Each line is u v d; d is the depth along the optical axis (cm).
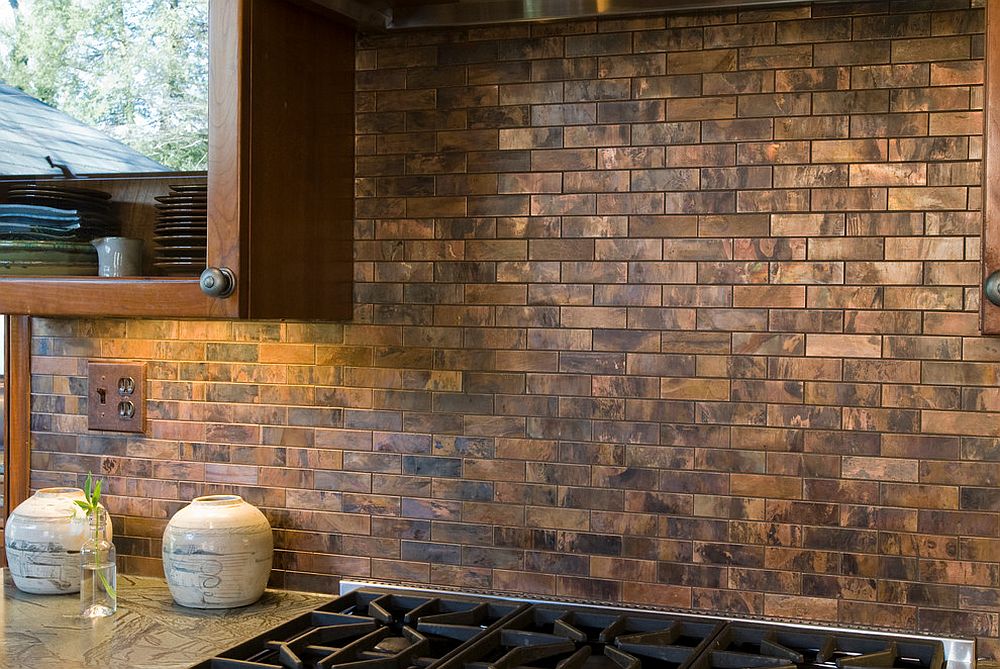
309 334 203
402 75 197
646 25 183
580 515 187
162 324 213
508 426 191
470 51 192
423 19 191
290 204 180
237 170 167
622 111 184
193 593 188
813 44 175
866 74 173
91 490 219
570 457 188
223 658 156
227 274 167
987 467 169
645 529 184
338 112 194
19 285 182
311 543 204
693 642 169
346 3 184
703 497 181
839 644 166
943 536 170
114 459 218
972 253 169
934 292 171
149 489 215
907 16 171
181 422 212
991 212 137
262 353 206
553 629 175
